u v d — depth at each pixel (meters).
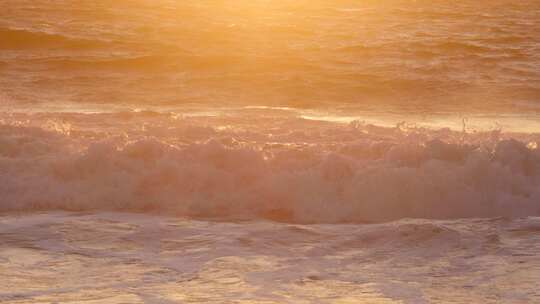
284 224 23.36
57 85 72.38
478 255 19.00
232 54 89.38
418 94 70.50
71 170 26.95
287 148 29.94
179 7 138.25
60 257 18.98
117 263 18.52
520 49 100.38
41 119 43.34
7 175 26.50
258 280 17.12
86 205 25.47
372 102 66.50
